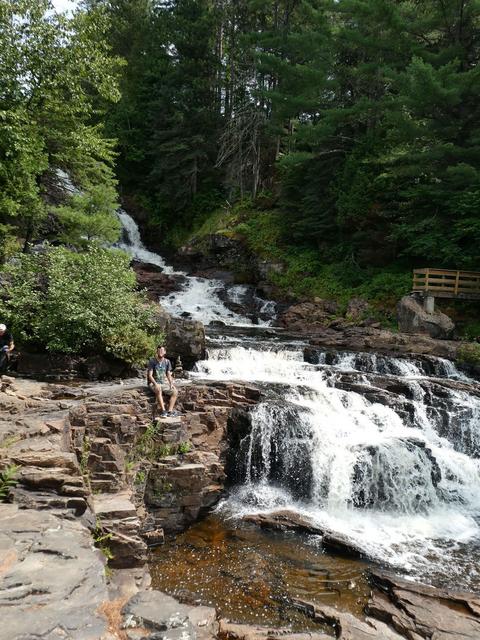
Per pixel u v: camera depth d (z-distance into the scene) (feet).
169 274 104.94
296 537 28.37
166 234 131.95
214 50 132.77
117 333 45.42
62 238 60.34
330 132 90.48
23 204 54.49
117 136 133.39
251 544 27.22
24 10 46.65
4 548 13.85
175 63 130.62
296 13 115.75
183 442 32.76
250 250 104.47
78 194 63.41
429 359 57.16
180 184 126.21
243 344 60.44
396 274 84.74
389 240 83.92
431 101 73.92
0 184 49.44
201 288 100.17
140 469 29.60
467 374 57.06
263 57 100.83
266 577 23.32
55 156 55.26
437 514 34.12
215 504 33.22
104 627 10.59
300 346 61.87
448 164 76.07
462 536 30.27
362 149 91.81
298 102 97.14
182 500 29.84
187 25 122.72
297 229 101.65
